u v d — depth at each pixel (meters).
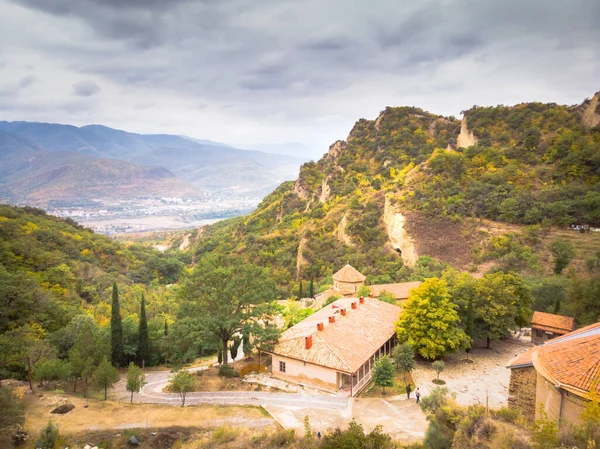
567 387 18.25
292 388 37.41
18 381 38.66
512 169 96.00
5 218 109.12
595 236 78.00
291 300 67.56
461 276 51.53
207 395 36.28
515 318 48.44
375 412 32.34
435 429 20.11
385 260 93.69
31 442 25.44
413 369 41.56
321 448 22.22
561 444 15.35
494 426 18.02
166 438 26.72
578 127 105.06
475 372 41.06
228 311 42.12
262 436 25.98
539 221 84.62
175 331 41.25
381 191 117.50
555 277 64.75
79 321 51.88
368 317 47.66
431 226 91.38
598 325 24.95
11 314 52.41
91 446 25.23
